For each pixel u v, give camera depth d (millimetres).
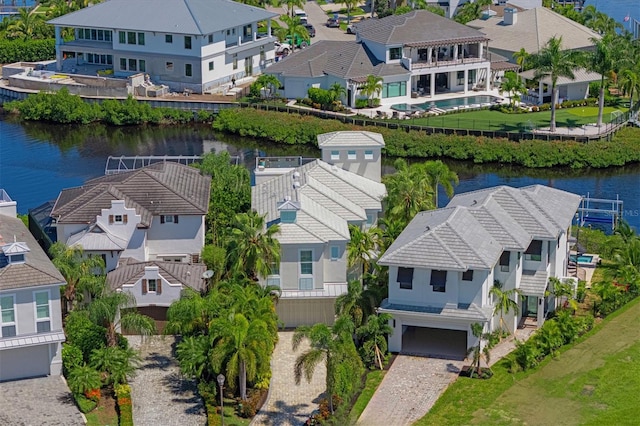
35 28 199125
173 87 170250
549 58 144000
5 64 189250
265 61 182250
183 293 84000
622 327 87688
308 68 162625
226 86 172250
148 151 149125
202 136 157375
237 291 79062
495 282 87062
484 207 89188
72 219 92250
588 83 161125
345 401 73625
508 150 142125
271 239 85438
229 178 105312
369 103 157500
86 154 147750
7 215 92750
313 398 76500
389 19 170000
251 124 156000
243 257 85312
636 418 74062
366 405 75750
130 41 171375
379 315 81875
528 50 173750
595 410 75188
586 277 97562
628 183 135000
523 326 87750
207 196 98375
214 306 78938
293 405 75438
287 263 87438
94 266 87500
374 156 105562
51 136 157125
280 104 160875
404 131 147000
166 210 93688
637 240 100062
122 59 172750
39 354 77000
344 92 158250
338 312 82312
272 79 163125
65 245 88938
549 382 79000
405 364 81312
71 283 83438
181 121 162625
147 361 80750
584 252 104062
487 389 77812
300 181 97500
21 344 75250
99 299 78812
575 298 91312
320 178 99062
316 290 88062
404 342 84562
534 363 81250
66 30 190875
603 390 77875
